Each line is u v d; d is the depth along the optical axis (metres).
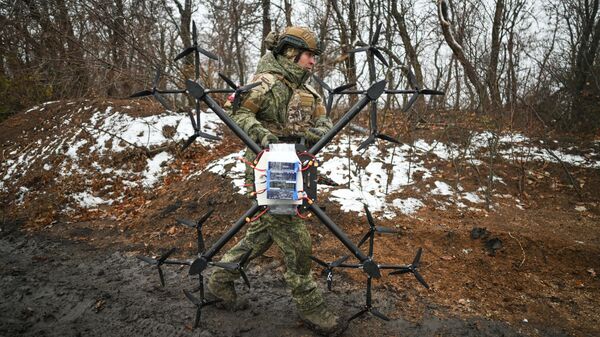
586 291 3.20
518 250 3.61
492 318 2.93
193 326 2.79
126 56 7.50
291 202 2.19
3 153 6.84
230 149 6.52
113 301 3.20
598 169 4.97
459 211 4.35
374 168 5.11
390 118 6.68
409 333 2.75
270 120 2.52
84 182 5.80
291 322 2.84
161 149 6.33
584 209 4.39
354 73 6.58
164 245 4.23
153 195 5.44
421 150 5.49
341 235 2.29
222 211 4.54
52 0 7.67
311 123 2.63
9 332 2.81
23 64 9.13
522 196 4.68
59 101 8.02
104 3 7.20
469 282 3.38
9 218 5.12
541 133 5.92
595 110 6.26
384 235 3.96
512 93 5.52
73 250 4.28
